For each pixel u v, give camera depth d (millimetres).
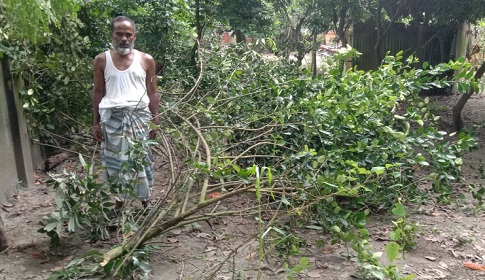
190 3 8523
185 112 4672
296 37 11836
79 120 6047
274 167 3781
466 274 3137
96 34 7238
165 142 3924
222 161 3934
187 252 3402
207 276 3033
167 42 7922
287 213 3201
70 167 5543
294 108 4234
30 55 5098
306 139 4051
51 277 2781
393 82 4355
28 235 3697
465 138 3875
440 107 8656
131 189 3367
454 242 3590
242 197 4441
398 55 4562
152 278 3031
